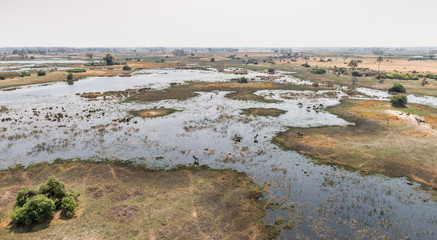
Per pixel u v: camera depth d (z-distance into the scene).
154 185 24.12
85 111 50.44
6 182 24.38
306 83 86.50
